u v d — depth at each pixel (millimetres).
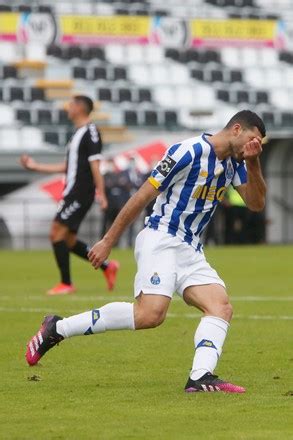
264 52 128750
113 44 121625
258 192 23766
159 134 107688
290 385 24375
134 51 122625
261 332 35188
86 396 23031
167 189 23328
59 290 49656
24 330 36094
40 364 28109
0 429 19375
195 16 132000
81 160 47906
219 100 119938
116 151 101250
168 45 124438
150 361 28703
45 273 65500
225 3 134500
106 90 115250
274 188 108000
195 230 23562
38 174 101312
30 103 110562
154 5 130750
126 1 129125
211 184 23266
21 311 41906
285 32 130000
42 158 101125
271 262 74875
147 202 23156
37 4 124438
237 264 72750
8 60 115875
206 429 19188
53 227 49062
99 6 127438
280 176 108125
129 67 119375
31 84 112125
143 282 23328
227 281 58000
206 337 23141
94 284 55969
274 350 30750
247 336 34125
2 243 101000
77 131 47844
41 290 52219
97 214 99938
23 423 19953
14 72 113500
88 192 48125
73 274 64812
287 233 109188
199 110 113000
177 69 121312
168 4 131500
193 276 23453
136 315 23578
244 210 105312
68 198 48219
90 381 25250
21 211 100562
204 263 23641
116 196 95438
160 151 98375
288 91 123562
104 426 19547
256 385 24359
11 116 108438
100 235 97875
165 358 29281
